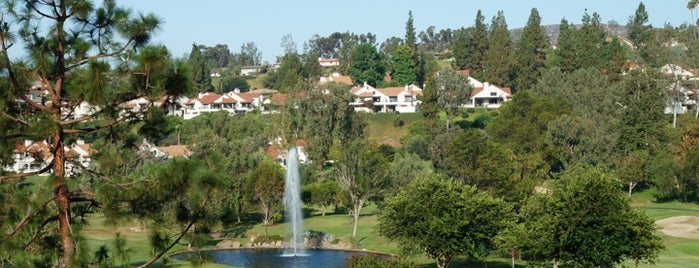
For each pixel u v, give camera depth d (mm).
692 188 100375
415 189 51312
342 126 119312
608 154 103062
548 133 108312
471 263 56000
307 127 118312
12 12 20875
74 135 23781
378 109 179750
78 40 21547
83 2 21281
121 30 21516
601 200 43125
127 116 22297
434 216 48938
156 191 20922
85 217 24453
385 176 73750
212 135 118188
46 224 22312
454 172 79875
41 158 23719
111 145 23719
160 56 20531
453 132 117688
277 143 122875
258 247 69125
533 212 50906
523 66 179625
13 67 20641
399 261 43812
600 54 172875
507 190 73812
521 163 92562
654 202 98250
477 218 49156
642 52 174500
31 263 21359
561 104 125500
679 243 63656
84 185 23422
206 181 20984
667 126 113438
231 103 181750
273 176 79562
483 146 78625
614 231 42812
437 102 141125
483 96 173375
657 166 96625
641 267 50969
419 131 139000
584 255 43156
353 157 75312
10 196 20938
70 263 20328
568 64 172250
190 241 22125
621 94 125125
